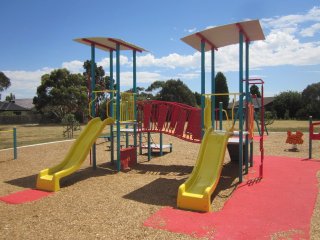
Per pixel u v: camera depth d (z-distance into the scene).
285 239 4.61
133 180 8.56
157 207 6.15
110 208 6.11
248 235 4.76
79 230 5.04
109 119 9.68
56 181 7.53
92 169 10.09
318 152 13.04
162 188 7.67
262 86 8.59
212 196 6.93
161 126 10.31
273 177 8.59
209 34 8.53
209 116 9.03
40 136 23.53
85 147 8.79
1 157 12.59
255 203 6.34
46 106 45.00
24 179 8.77
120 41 9.51
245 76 9.12
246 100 8.95
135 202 6.49
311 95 52.34
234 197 6.77
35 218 5.60
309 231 4.89
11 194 7.20
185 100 44.56
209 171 7.09
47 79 44.50
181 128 9.86
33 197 6.96
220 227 5.08
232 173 9.27
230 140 9.77
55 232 4.97
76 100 43.28
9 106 64.19
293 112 53.59
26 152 13.95
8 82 42.88
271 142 16.48
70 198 6.85
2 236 4.85
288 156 12.14
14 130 12.30
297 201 6.43
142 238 4.69
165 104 10.41
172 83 44.81
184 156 12.64
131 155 10.74
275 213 5.73
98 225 5.22
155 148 13.34
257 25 7.77
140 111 11.23
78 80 44.41
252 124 9.66
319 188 7.41
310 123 11.55
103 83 37.78
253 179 8.40
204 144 7.68
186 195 6.05
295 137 14.12
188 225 5.18
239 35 7.90
